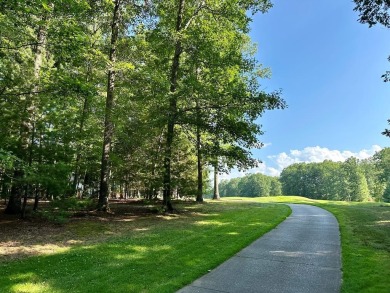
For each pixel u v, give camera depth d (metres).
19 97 10.10
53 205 10.47
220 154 14.52
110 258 6.65
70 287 4.95
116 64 11.91
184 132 17.94
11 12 8.13
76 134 11.00
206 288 5.19
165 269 5.99
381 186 71.12
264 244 8.41
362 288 5.01
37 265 6.02
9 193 11.83
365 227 10.89
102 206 13.87
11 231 9.12
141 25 14.45
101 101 14.73
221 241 8.50
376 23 8.73
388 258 6.73
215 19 15.65
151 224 11.48
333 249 7.82
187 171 21.97
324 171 86.75
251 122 14.28
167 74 15.84
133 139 14.66
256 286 5.28
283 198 36.38
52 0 8.21
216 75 15.10
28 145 10.03
